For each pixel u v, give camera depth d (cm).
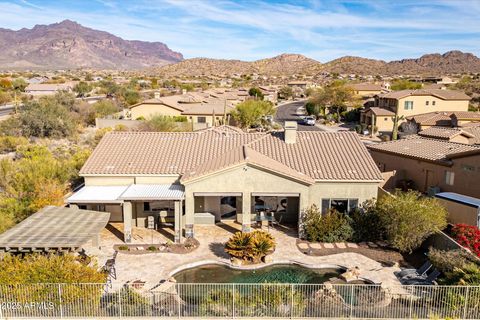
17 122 5775
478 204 2669
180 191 2780
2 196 2978
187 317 1716
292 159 3048
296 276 2275
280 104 14038
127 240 2661
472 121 6644
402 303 1794
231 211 3108
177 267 2306
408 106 8294
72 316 1717
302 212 2753
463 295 1720
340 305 1744
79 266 1891
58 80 17338
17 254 2097
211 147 3300
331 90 10531
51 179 3244
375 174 2827
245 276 2270
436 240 2442
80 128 6625
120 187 2962
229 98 9950
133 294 1773
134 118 7669
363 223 2700
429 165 3609
